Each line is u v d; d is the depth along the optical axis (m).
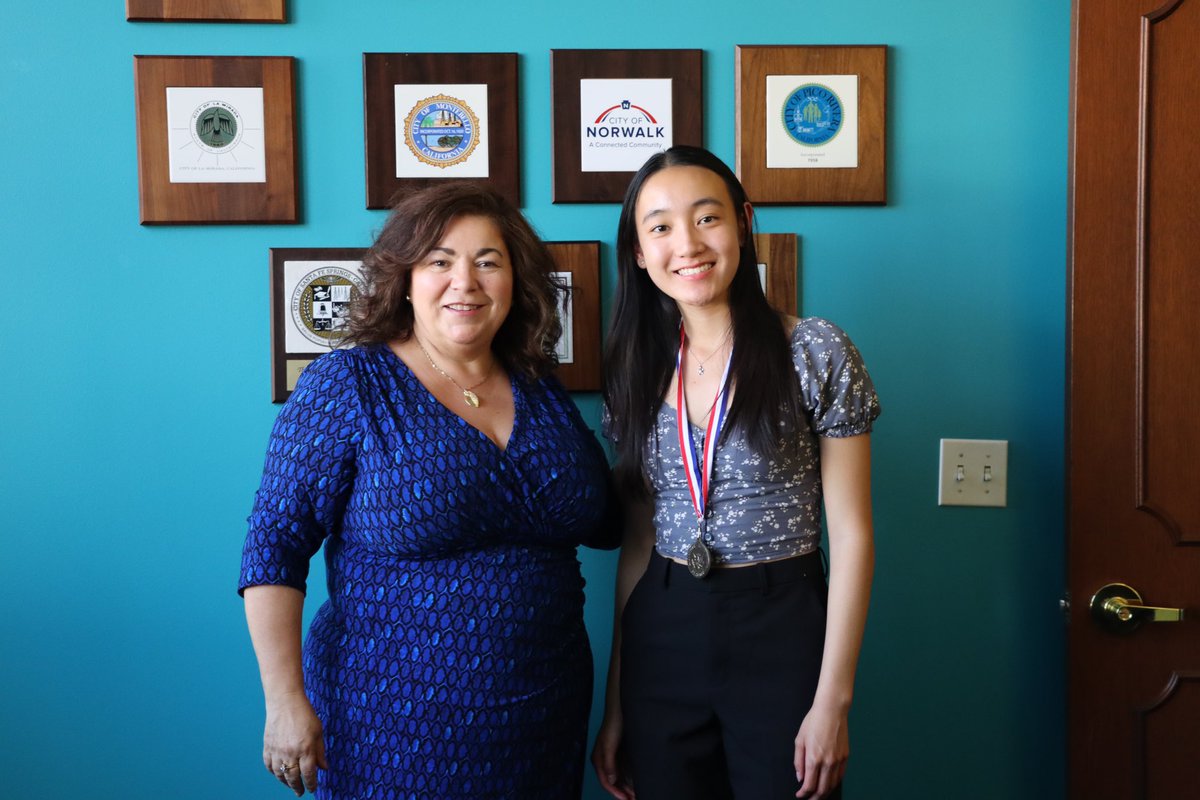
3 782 1.56
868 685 1.63
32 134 1.54
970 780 1.63
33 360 1.55
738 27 1.59
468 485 1.19
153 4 1.53
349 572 1.22
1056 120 1.60
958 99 1.60
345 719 1.18
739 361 1.25
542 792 1.23
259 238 1.57
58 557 1.56
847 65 1.58
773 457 1.23
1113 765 1.53
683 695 1.25
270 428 1.58
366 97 1.55
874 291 1.61
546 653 1.23
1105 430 1.53
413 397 1.23
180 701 1.58
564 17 1.58
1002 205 1.61
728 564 1.23
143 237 1.56
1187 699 1.53
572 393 1.60
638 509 1.40
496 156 1.57
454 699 1.16
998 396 1.62
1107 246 1.52
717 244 1.24
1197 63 1.51
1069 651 1.53
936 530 1.63
